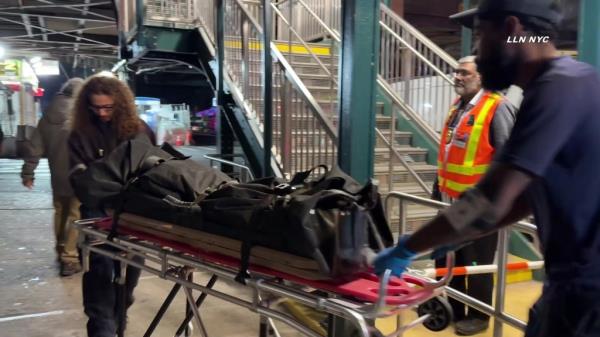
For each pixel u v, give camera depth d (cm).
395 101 546
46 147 465
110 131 298
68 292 434
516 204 162
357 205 181
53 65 1695
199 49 705
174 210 224
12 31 1134
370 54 318
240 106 552
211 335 357
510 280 453
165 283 457
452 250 160
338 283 174
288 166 470
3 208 798
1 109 1634
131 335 351
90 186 250
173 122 1964
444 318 236
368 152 325
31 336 352
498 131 319
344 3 319
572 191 134
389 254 149
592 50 420
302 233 173
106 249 277
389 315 159
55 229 482
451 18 169
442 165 350
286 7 861
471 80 338
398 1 863
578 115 130
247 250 193
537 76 142
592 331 133
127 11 809
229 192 212
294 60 716
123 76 915
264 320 246
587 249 136
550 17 138
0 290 438
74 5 852
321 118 411
